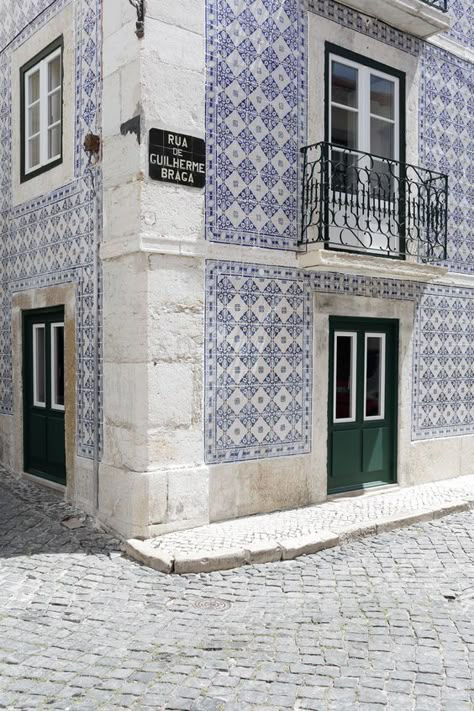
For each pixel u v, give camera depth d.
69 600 4.02
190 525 5.16
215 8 5.28
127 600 4.04
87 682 3.07
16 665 3.23
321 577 4.45
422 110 6.95
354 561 4.77
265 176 5.62
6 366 7.19
